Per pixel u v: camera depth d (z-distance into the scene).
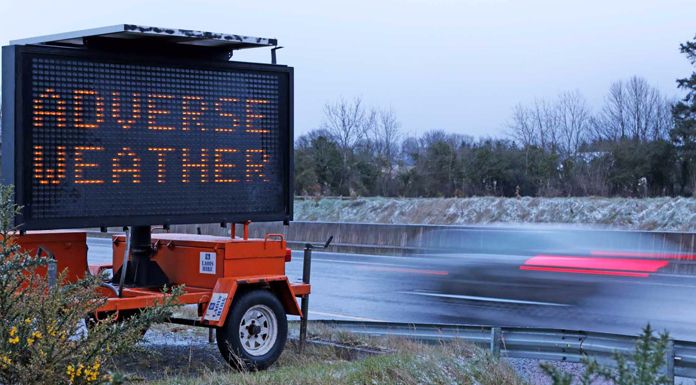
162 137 8.94
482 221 31.53
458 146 41.53
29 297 6.00
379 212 35.12
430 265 22.61
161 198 8.93
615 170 34.59
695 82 34.31
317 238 29.94
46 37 8.51
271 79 9.74
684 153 33.41
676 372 8.29
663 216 27.73
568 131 42.75
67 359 5.79
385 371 8.03
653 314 14.41
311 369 8.25
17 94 8.04
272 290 9.62
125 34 8.34
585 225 28.83
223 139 9.37
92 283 6.61
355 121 44.06
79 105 8.42
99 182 8.53
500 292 17.47
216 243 9.20
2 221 6.08
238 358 8.94
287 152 9.88
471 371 8.25
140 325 6.26
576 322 13.81
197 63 9.17
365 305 16.02
